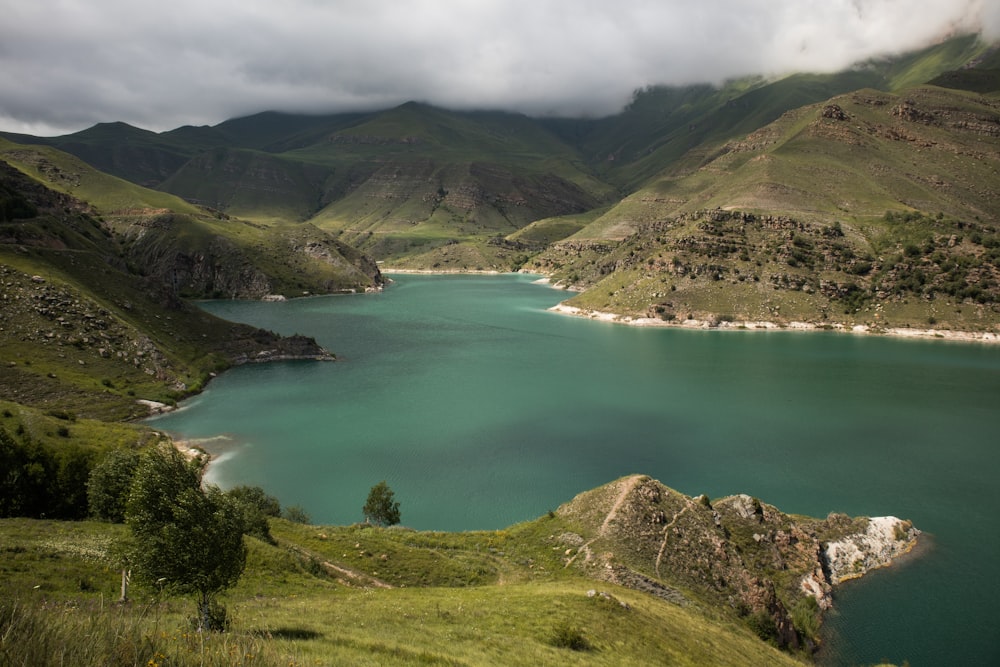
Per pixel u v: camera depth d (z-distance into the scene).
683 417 125.50
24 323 135.12
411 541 65.31
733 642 46.78
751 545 68.94
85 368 132.00
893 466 99.56
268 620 30.30
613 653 36.12
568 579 56.16
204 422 120.62
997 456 104.06
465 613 38.97
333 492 87.88
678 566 61.38
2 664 11.33
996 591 65.94
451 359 184.00
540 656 31.70
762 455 103.94
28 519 51.25
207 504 28.22
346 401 136.75
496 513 81.94
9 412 87.94
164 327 172.38
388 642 27.91
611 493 71.31
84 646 13.25
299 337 191.50
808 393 145.12
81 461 63.88
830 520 76.50
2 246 158.00
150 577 26.41
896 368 172.25
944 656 55.59
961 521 81.25
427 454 103.44
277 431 115.12
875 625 60.19
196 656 15.47
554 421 122.19
